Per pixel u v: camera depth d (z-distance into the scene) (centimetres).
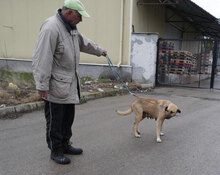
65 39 305
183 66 1149
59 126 328
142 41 1012
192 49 1770
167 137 449
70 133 359
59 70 311
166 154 374
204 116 596
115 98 792
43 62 289
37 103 628
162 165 338
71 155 365
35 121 527
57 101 313
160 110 417
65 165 332
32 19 1199
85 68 1096
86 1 1072
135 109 441
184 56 1145
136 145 408
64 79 312
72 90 325
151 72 1019
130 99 778
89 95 759
